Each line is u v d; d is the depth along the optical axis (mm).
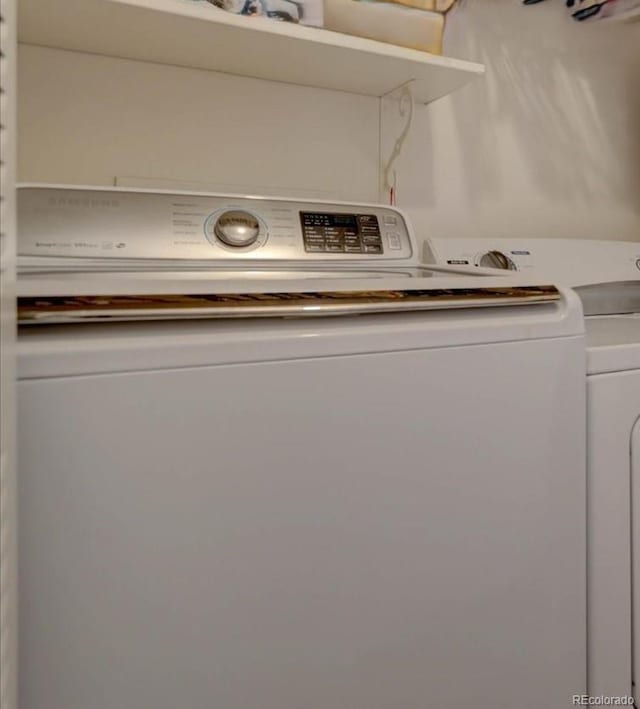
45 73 1061
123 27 977
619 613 821
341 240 1055
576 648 780
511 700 718
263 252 981
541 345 729
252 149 1241
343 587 600
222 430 537
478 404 680
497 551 700
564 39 1636
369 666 618
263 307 562
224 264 944
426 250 1285
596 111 1696
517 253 1315
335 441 590
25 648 461
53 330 490
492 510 694
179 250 917
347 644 605
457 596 672
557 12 1620
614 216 1733
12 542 415
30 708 463
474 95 1496
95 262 856
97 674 491
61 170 1077
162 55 1102
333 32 1040
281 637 570
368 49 1073
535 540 733
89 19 944
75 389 480
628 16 1519
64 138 1078
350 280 657
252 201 1004
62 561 475
